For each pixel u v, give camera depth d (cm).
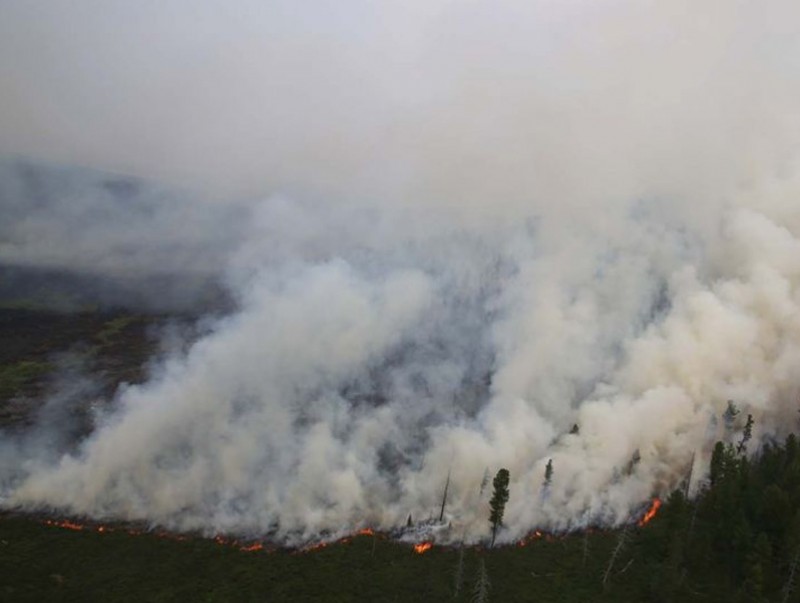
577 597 9431
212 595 9694
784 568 9162
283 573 10369
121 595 9594
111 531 11456
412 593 9719
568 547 10888
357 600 9569
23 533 11131
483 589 9175
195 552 10975
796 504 9881
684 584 9319
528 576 10081
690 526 10362
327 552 10988
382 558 10806
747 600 8806
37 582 9738
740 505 10256
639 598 9312
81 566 10319
